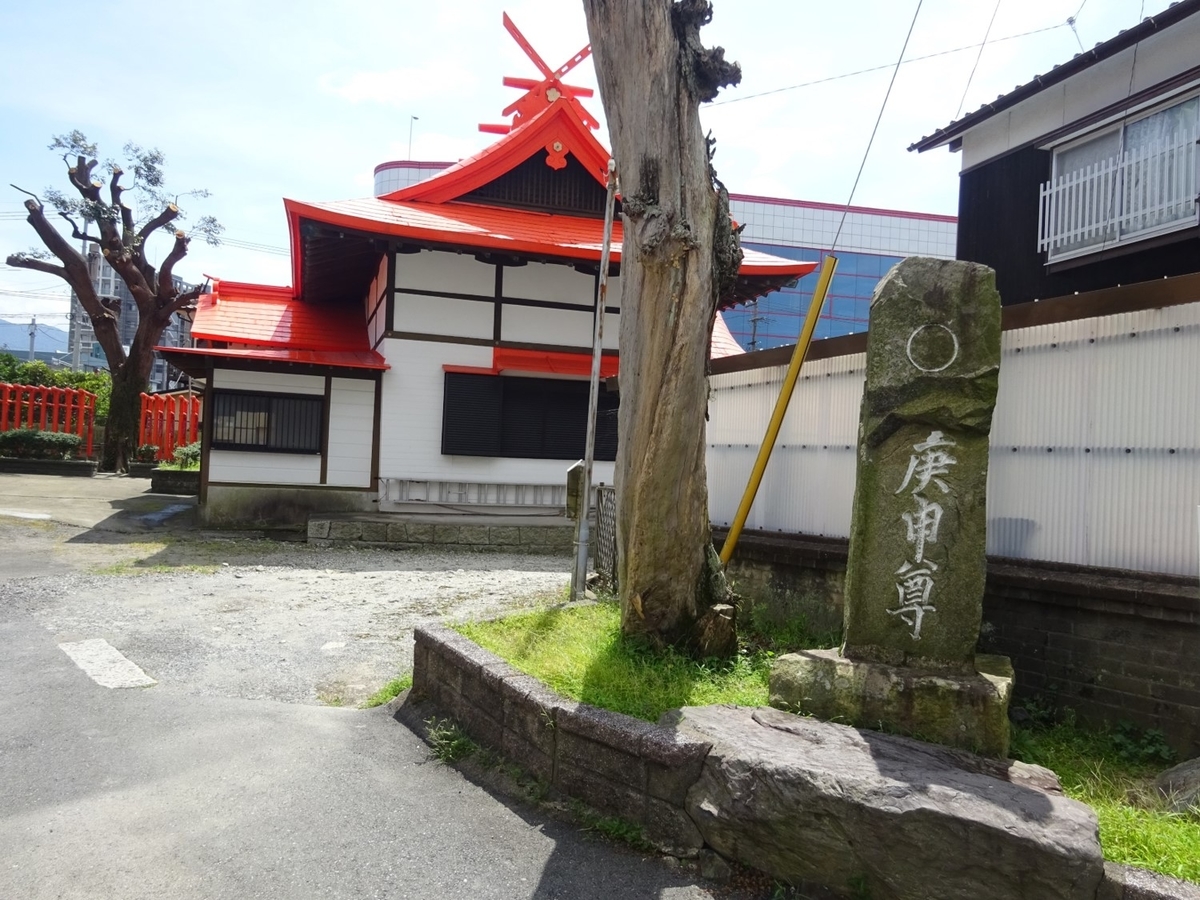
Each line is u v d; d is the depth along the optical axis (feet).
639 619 17.24
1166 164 35.09
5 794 13.04
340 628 24.49
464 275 47.91
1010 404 17.24
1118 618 14.82
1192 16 34.37
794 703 14.01
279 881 10.92
